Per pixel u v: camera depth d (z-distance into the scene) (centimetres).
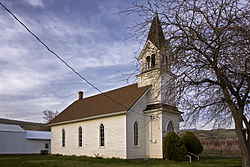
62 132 3164
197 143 2219
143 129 2414
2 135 3869
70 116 3091
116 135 2320
